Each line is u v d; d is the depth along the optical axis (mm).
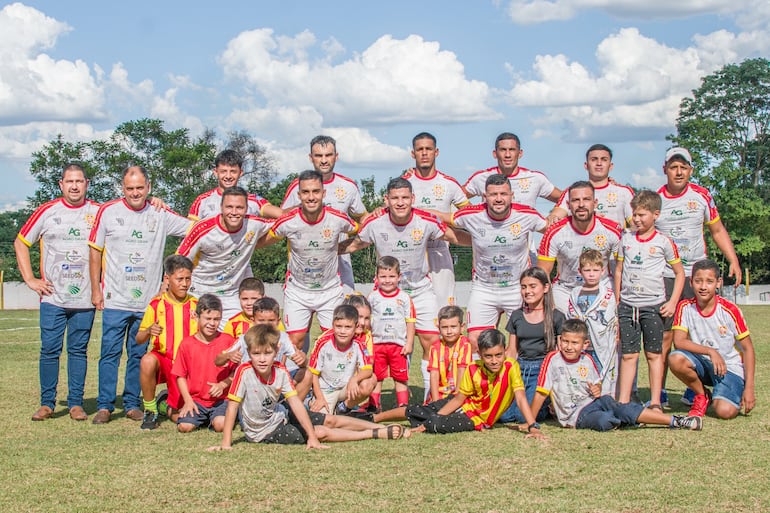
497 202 8984
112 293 8797
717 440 6855
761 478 5594
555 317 8148
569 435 7199
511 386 7441
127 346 8938
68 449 6777
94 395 10617
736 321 8156
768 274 57906
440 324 8523
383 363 9211
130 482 5656
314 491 5383
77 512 5008
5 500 5262
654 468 5883
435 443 6906
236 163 10258
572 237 8922
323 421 7266
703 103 64562
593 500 5121
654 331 8641
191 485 5559
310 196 9008
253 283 8367
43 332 8781
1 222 73812
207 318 7875
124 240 8797
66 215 8883
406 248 9539
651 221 8633
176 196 59312
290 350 7730
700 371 8133
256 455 6488
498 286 9617
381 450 6629
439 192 10484
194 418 7789
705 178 51062
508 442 6898
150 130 61125
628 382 8633
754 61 63188
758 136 65312
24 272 8836
